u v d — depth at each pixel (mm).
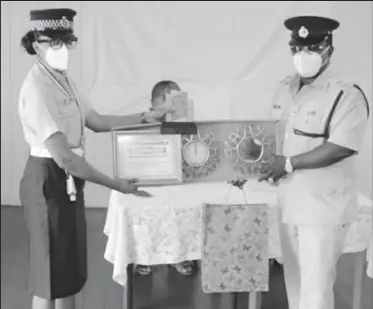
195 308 2727
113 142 2166
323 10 3930
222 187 2240
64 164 1999
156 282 3014
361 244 2156
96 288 2945
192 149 2201
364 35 3885
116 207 2086
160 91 2832
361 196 2242
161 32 4082
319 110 1923
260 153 2203
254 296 2279
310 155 1905
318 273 2006
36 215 2082
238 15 4023
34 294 2172
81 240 2217
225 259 2104
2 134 4367
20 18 4145
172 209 2082
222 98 4113
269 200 2141
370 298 2760
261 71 4078
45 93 2006
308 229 2002
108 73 4145
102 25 4086
